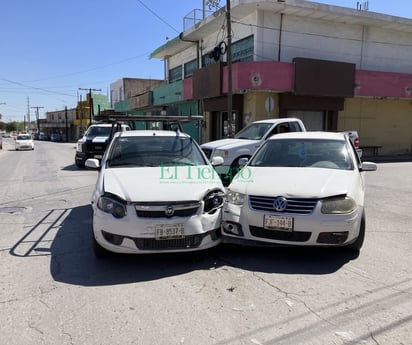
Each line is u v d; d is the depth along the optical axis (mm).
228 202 4949
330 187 4688
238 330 3172
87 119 63312
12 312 3465
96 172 14953
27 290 3920
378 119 22719
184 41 26109
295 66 17594
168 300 3705
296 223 4461
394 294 3830
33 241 5578
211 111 21797
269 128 10320
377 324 3268
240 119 19359
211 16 20750
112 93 51344
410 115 23750
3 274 4328
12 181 12297
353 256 4914
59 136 80562
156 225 4340
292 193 4574
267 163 5953
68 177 13289
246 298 3748
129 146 6137
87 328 3199
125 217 4363
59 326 3229
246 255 4957
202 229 4520
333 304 3621
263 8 18359
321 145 6117
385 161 19234
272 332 3139
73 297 3764
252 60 19203
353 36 21125
